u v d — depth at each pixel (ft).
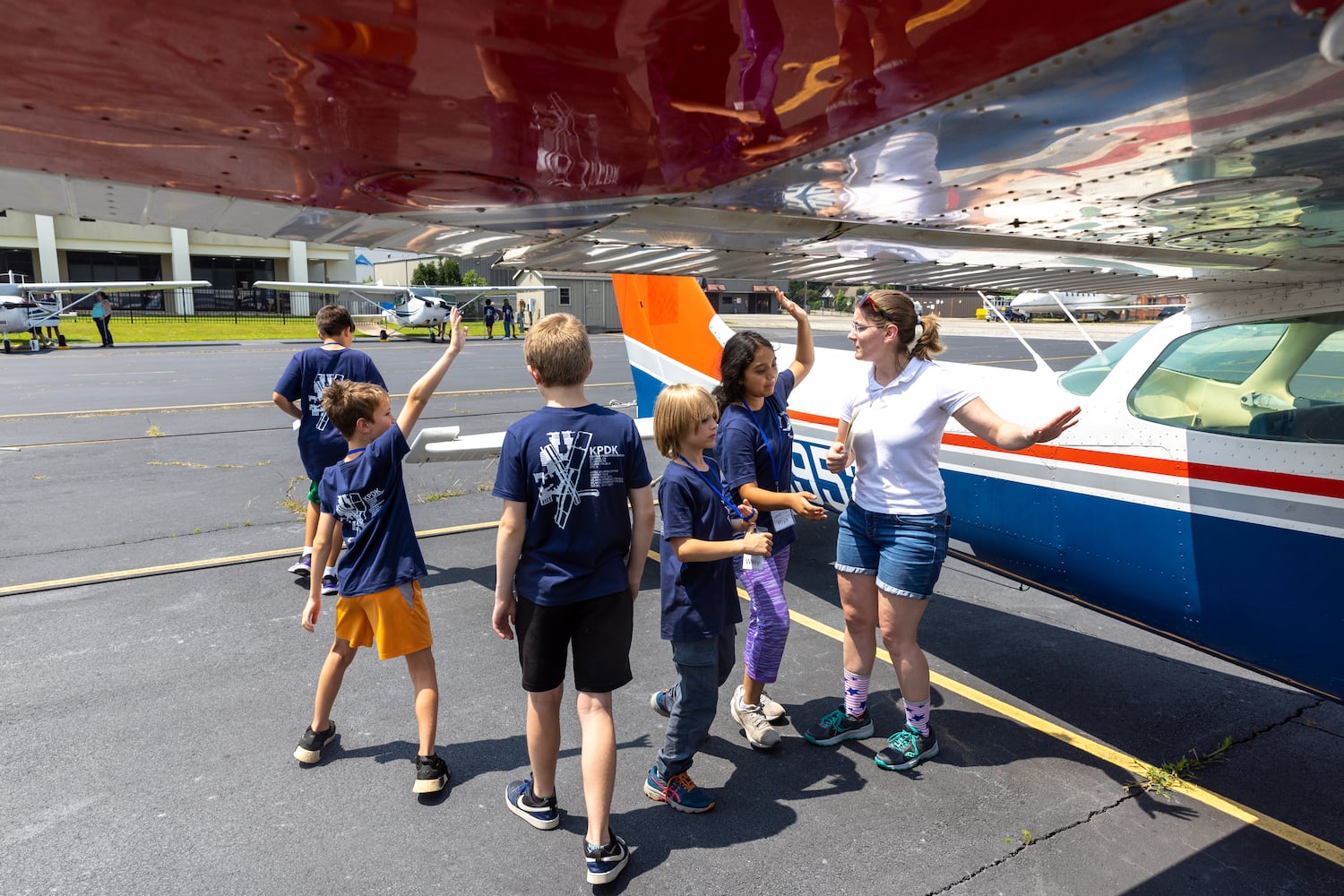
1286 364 8.18
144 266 147.54
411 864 7.37
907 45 2.87
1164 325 9.53
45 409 36.96
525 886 7.09
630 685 11.12
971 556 11.93
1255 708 10.48
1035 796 8.53
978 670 11.62
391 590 8.16
